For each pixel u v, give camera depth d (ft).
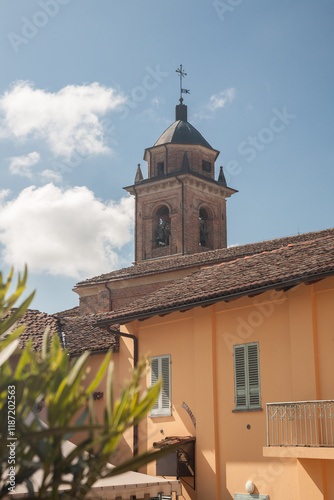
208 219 165.37
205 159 170.71
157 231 163.12
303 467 44.52
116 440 12.23
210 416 52.85
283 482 46.62
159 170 169.78
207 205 163.94
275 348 49.44
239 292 49.34
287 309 49.16
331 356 45.60
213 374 53.42
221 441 51.98
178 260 101.71
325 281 46.88
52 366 12.28
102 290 107.14
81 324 73.31
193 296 53.31
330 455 41.60
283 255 57.06
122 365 61.52
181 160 167.84
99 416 60.39
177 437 54.39
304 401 44.04
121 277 103.91
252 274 53.26
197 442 53.57
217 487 51.24
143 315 56.70
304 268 47.09
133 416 12.38
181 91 179.22
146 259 160.86
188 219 157.58
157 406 57.88
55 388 12.19
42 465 11.73
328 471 43.24
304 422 45.37
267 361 49.85
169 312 54.95
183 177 157.58
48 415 11.94
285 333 48.96
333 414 43.75
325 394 45.44
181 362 56.70
